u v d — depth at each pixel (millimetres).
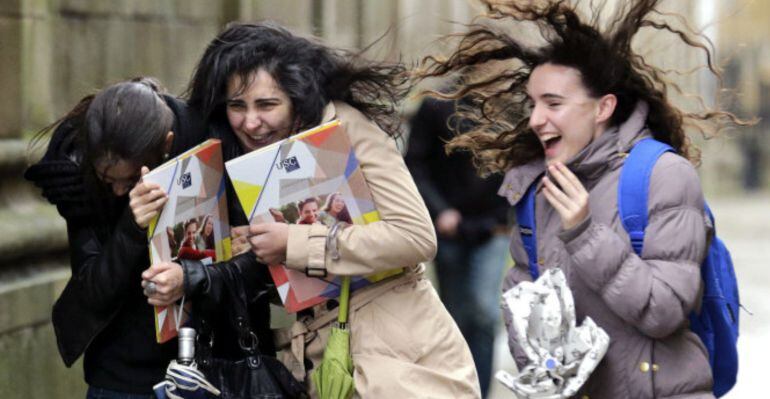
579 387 11508
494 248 22500
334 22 31000
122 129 11578
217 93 12305
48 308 18984
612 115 12406
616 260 11602
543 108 12258
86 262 12258
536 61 12734
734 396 25781
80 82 20922
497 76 13117
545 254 12523
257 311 13031
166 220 11836
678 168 11906
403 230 12266
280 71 12195
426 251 12359
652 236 11781
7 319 17969
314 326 12805
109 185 12023
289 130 12422
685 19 12789
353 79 12500
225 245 12672
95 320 12211
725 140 14227
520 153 13008
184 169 11875
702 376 12047
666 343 11977
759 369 28500
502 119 13336
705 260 12352
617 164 12141
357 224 12312
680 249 11727
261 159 12148
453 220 22297
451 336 12766
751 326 34750
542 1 12195
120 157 11648
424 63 13195
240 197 12242
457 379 12531
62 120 12547
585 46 12109
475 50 13047
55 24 20344
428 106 22250
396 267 12359
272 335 13383
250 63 12148
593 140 12266
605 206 12062
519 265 12883
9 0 18922
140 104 11703
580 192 11750
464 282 22453
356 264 12211
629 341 11969
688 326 12242
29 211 19125
